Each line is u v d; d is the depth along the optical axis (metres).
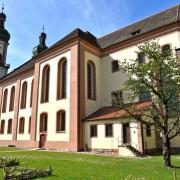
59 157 22.95
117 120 27.75
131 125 26.28
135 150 24.72
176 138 26.39
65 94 34.94
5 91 54.53
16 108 47.84
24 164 17.39
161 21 33.91
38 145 36.84
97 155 25.16
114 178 12.06
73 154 26.36
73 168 15.46
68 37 37.56
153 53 17.17
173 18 32.16
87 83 34.59
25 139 42.72
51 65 38.22
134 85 17.77
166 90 16.70
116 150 27.19
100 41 41.62
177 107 16.92
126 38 36.59
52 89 36.78
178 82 16.58
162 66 16.91
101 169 15.08
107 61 37.22
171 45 29.95
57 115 34.69
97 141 29.56
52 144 34.31
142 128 24.95
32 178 11.83
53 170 14.51
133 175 12.97
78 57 33.75
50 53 38.72
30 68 46.12
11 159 17.25
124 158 22.03
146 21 37.34
